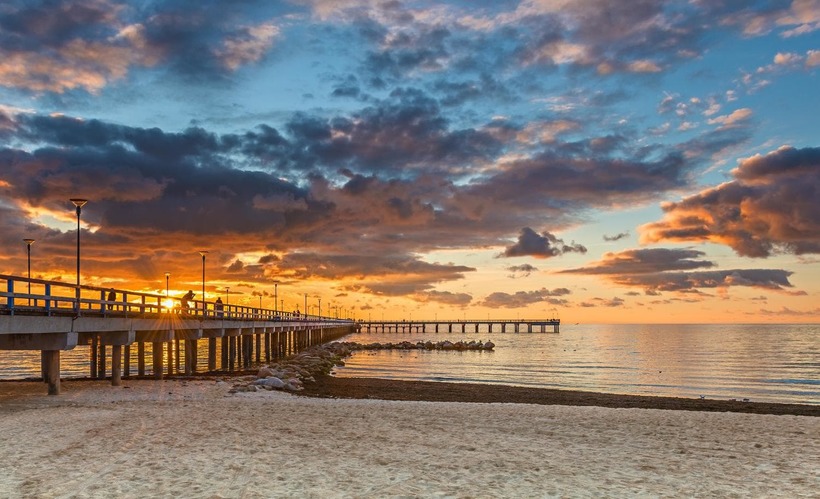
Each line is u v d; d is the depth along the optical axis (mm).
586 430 17312
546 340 156250
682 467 12594
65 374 47406
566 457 13469
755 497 10336
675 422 19125
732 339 164875
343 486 10414
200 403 21875
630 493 10438
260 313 58531
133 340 29875
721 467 12641
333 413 19719
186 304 37062
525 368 64125
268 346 64688
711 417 20531
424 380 47625
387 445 14398
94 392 25906
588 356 87500
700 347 117375
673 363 73062
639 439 15969
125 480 10508
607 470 12219
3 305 19609
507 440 15516
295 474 11188
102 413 18609
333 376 47844
